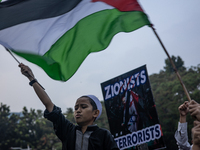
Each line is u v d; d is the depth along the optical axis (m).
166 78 33.88
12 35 4.31
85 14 4.35
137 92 7.35
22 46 4.26
